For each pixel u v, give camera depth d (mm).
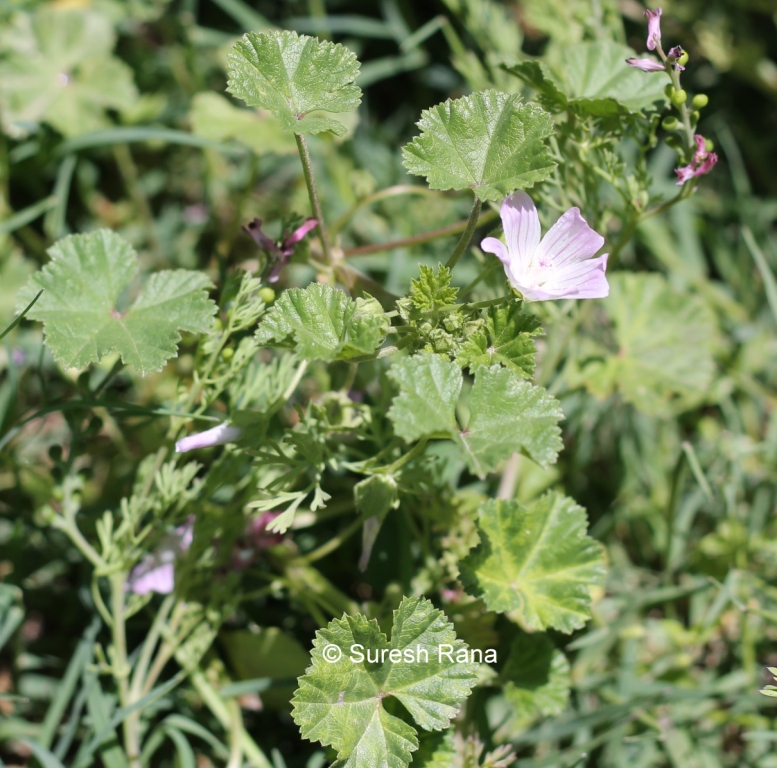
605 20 759
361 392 713
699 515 768
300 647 710
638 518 767
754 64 837
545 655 696
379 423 693
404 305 657
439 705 656
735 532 744
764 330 802
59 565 735
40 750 687
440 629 657
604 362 753
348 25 824
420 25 849
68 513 692
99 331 667
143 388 753
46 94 792
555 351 732
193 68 813
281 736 718
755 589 743
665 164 815
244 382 707
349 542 737
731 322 803
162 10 822
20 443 744
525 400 646
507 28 788
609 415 772
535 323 655
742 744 731
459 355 654
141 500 689
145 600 694
